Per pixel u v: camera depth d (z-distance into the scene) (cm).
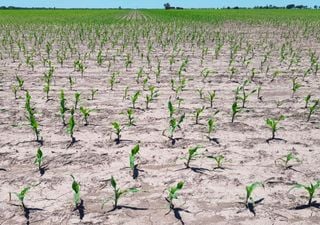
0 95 800
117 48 1545
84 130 602
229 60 1259
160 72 1045
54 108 711
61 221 373
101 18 4241
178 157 510
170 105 649
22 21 3500
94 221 373
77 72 1041
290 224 372
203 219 378
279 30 2534
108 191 426
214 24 3098
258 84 912
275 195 421
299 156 518
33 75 1000
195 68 1108
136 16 4847
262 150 536
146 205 401
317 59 1219
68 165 487
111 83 852
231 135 588
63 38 1917
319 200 412
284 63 1204
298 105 746
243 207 398
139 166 485
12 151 525
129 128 612
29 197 414
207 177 458
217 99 782
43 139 566
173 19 3919
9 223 371
